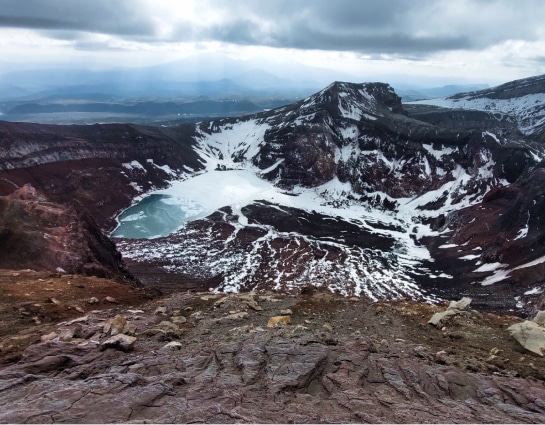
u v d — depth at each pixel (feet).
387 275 310.24
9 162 424.46
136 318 62.39
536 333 56.85
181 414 30.55
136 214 479.82
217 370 41.75
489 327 64.54
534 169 428.56
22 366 39.63
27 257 128.57
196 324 61.93
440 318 67.21
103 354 45.03
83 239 162.09
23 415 28.86
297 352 45.80
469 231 378.73
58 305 68.33
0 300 67.51
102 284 89.56
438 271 319.88
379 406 35.01
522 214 334.44
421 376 43.11
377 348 51.88
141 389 34.27
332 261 340.80
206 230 424.46
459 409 35.91
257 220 464.24
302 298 82.07
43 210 163.63
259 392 36.55
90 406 31.01
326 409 33.88
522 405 38.88
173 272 303.48
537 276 256.32
